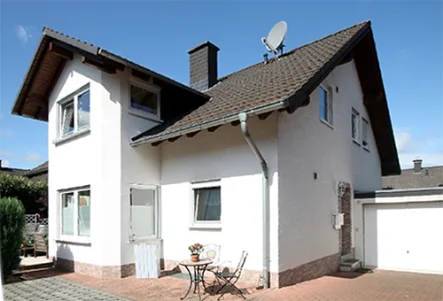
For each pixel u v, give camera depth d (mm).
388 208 11570
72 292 7379
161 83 10359
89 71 9852
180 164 9617
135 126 9719
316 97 9930
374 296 7164
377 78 13672
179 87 10383
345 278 9109
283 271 7578
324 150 10156
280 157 7801
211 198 8969
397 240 11289
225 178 8523
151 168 9914
